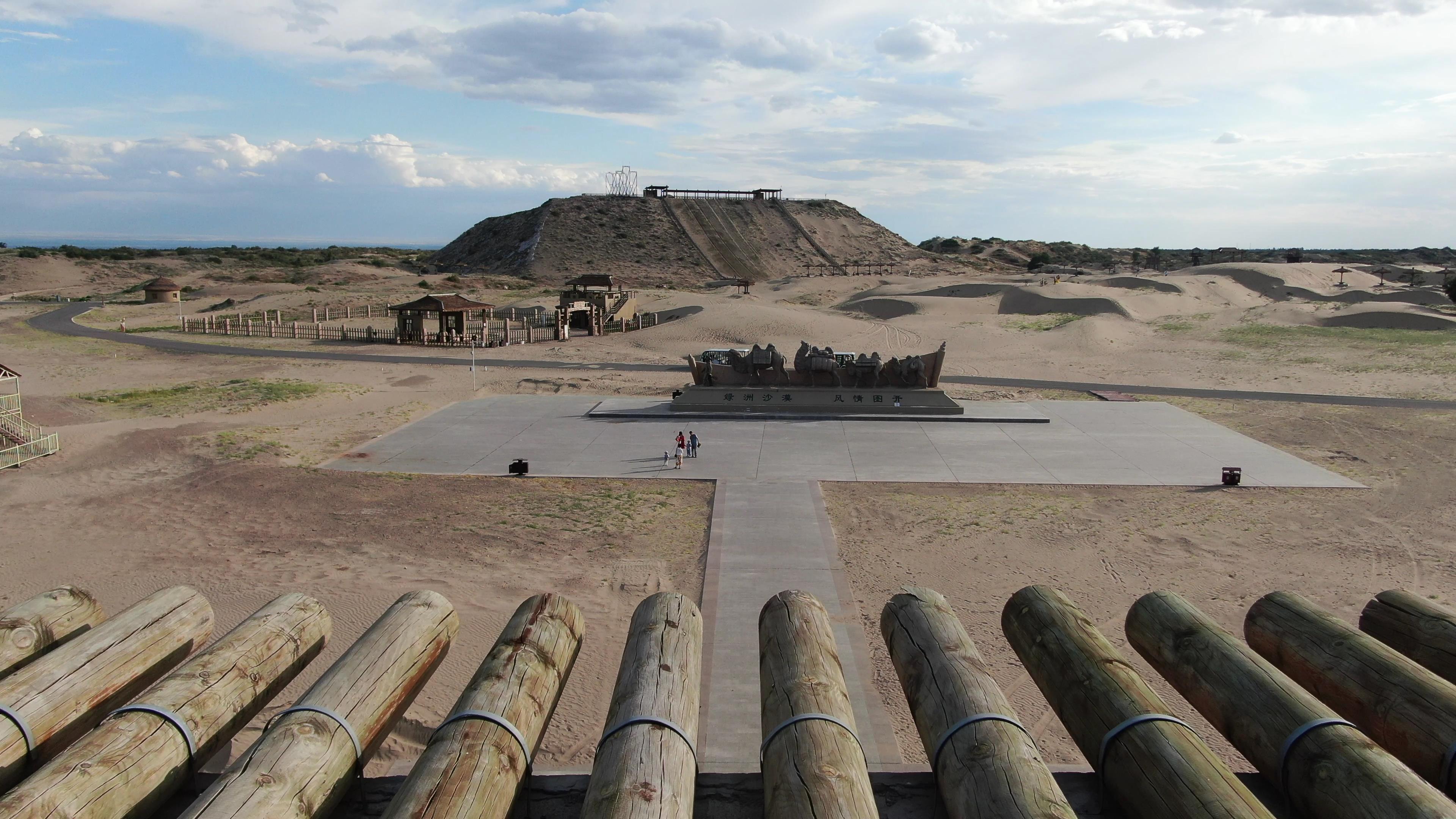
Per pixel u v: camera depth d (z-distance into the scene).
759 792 6.10
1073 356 56.22
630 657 6.64
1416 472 27.62
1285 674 6.99
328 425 34.53
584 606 16.45
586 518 22.34
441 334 63.06
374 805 5.95
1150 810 5.28
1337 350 54.03
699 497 24.70
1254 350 55.66
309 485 25.42
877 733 11.89
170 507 22.88
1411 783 5.04
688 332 64.62
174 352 57.31
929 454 30.30
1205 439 32.66
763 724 6.19
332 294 90.19
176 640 7.21
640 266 132.00
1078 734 6.32
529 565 18.78
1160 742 5.54
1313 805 5.43
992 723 5.72
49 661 6.32
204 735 5.98
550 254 134.50
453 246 160.38
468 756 5.43
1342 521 22.48
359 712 6.09
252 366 51.59
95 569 18.19
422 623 7.32
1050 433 33.81
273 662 6.88
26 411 36.31
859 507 23.70
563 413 37.72
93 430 31.27
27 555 19.02
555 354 58.00
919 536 21.03
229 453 28.55
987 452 30.66
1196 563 19.22
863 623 15.68
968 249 174.00
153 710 5.81
